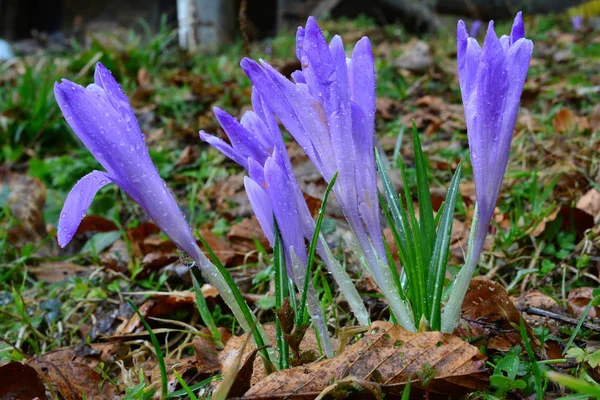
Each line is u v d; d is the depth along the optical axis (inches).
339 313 20.2
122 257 26.9
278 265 15.2
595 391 11.5
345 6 147.2
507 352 16.8
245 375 15.1
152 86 56.2
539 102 43.7
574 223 22.7
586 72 56.2
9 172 32.4
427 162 29.2
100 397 18.2
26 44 110.9
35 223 30.5
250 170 15.0
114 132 14.4
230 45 87.0
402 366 14.9
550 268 21.2
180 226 15.0
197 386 16.3
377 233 15.4
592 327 17.3
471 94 14.8
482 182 14.8
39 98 43.4
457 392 15.0
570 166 28.2
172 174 36.4
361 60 14.9
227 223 29.1
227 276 15.2
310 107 14.8
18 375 17.4
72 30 134.6
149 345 20.7
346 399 14.9
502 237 22.8
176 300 21.7
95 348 20.6
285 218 14.9
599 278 20.9
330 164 15.0
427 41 88.9
